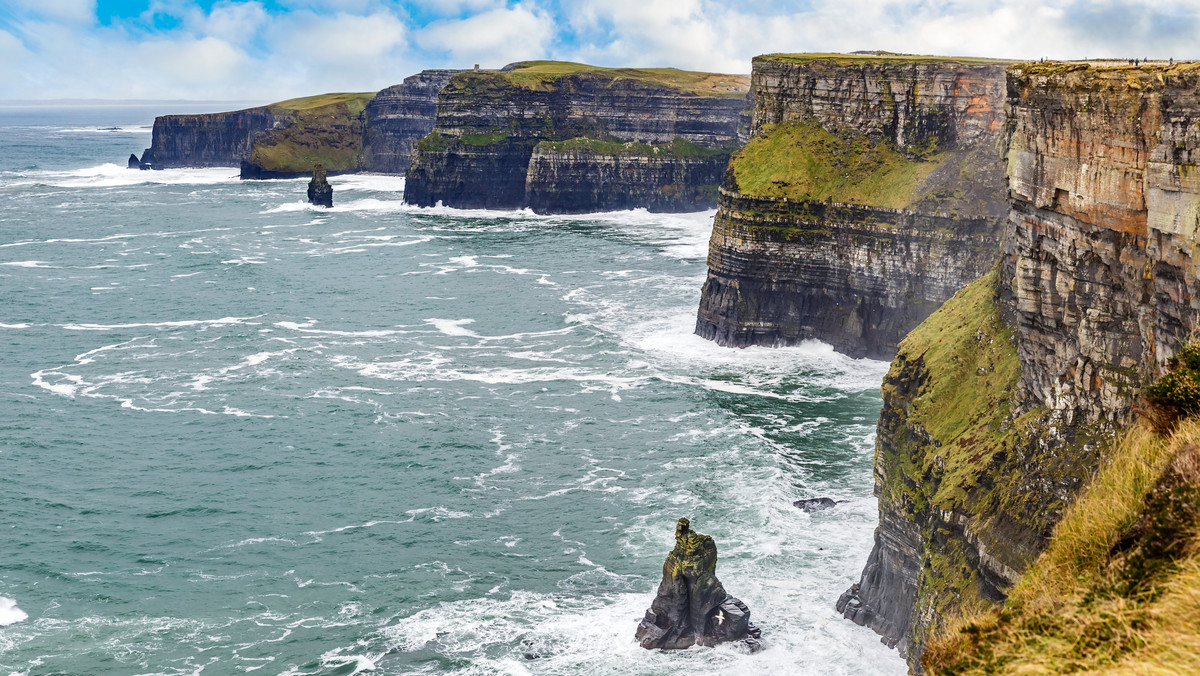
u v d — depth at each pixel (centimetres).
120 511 7188
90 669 5291
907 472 5172
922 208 10600
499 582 6097
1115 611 1669
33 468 7906
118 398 9581
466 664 5231
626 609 5709
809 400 9325
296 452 8212
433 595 5966
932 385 5328
